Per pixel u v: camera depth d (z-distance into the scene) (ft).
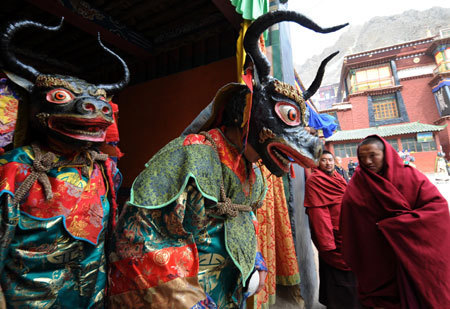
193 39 11.15
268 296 7.11
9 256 2.59
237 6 6.91
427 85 50.57
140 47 11.59
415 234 5.42
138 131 12.14
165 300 2.07
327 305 8.09
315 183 8.77
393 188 6.03
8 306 2.61
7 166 2.61
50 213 2.78
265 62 2.83
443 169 40.29
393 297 5.73
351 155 47.67
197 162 2.47
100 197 3.31
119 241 2.29
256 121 2.79
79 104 2.76
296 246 8.48
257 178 3.43
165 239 2.31
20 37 12.16
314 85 3.04
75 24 9.71
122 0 9.86
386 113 52.60
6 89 3.59
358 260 6.36
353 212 6.52
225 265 2.88
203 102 10.66
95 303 3.12
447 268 5.19
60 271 2.87
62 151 3.03
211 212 2.71
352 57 56.54
